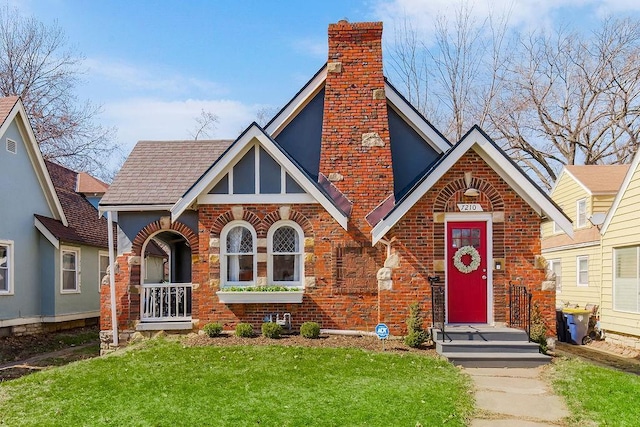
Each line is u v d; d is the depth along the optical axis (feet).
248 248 48.39
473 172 43.93
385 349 41.09
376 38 51.31
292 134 53.57
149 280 78.69
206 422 26.03
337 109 50.60
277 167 47.88
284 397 29.45
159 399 29.48
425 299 43.37
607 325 61.16
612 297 60.39
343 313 47.01
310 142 53.52
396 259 43.68
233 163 47.85
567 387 32.45
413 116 52.70
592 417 27.40
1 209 57.98
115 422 26.25
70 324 69.97
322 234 47.50
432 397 29.53
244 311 47.37
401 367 35.91
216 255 47.60
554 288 43.27
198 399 29.32
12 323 59.06
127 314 49.14
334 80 51.03
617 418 27.25
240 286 47.70
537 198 42.47
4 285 58.80
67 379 33.88
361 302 47.01
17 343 57.82
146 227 49.73
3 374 44.52
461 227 44.19
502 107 112.16
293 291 46.26
